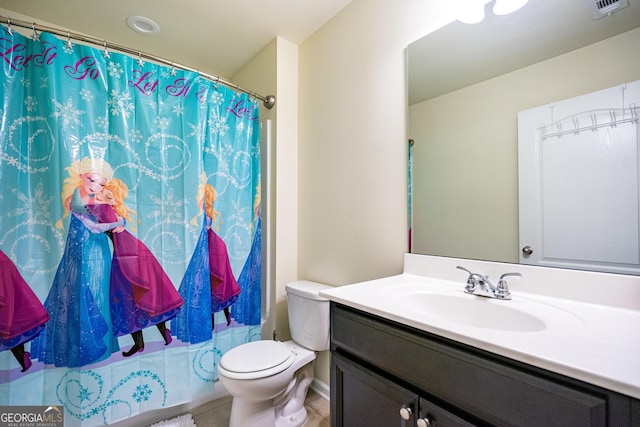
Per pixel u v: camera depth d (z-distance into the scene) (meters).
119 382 1.33
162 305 1.43
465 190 1.18
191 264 1.50
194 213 1.51
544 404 0.56
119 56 1.36
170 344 1.45
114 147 1.34
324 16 1.72
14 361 1.17
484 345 0.63
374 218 1.48
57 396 1.23
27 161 1.20
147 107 1.43
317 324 1.53
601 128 0.87
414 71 1.33
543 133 0.99
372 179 1.49
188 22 1.75
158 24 1.76
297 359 1.48
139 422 1.50
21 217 1.18
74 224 1.23
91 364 1.24
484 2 1.13
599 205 0.87
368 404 0.92
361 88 1.55
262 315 1.91
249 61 2.19
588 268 0.89
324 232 1.76
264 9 1.65
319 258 1.80
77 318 1.23
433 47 1.27
